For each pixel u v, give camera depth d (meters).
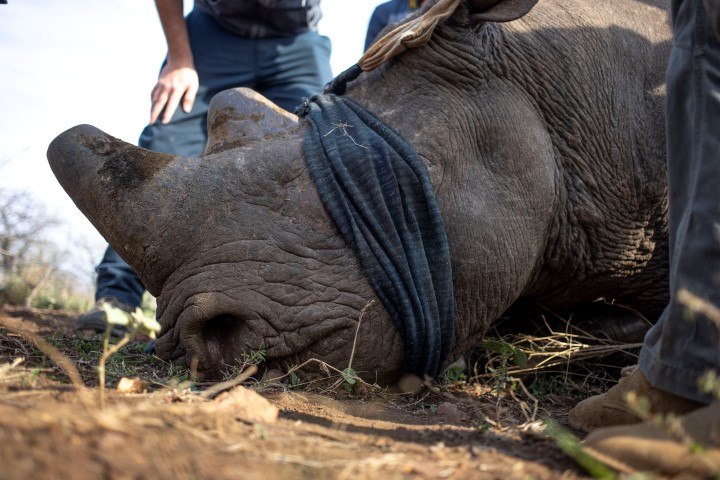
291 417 2.74
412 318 3.28
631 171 3.94
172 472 1.84
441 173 3.50
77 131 3.52
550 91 3.81
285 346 3.29
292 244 3.32
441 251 3.37
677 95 2.57
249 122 3.65
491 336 4.27
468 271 3.49
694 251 2.38
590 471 2.13
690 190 2.47
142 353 3.80
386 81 3.72
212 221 3.33
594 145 3.87
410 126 3.56
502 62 3.74
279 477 1.92
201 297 3.26
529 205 3.63
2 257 6.56
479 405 3.35
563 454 2.31
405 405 3.31
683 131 2.56
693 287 2.35
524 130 3.68
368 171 3.38
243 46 5.59
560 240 3.88
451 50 3.66
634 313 4.28
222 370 3.33
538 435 2.49
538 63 3.80
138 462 1.86
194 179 3.37
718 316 2.16
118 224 3.34
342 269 3.33
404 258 3.30
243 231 3.32
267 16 5.50
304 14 5.57
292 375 3.29
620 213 3.95
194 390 2.95
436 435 2.52
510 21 3.73
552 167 3.75
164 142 5.43
